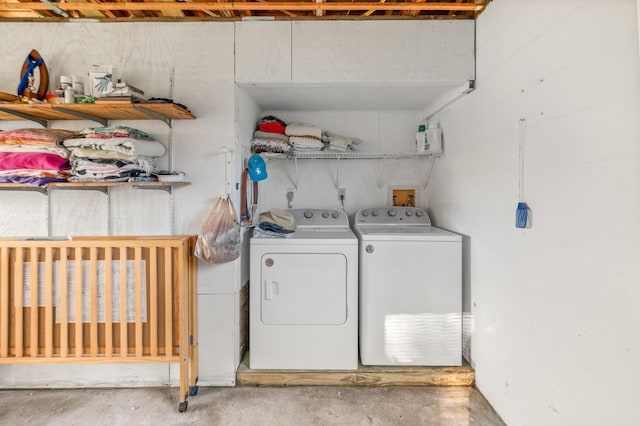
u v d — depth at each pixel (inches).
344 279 84.0
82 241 72.1
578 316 49.6
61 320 72.2
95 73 75.9
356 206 117.5
